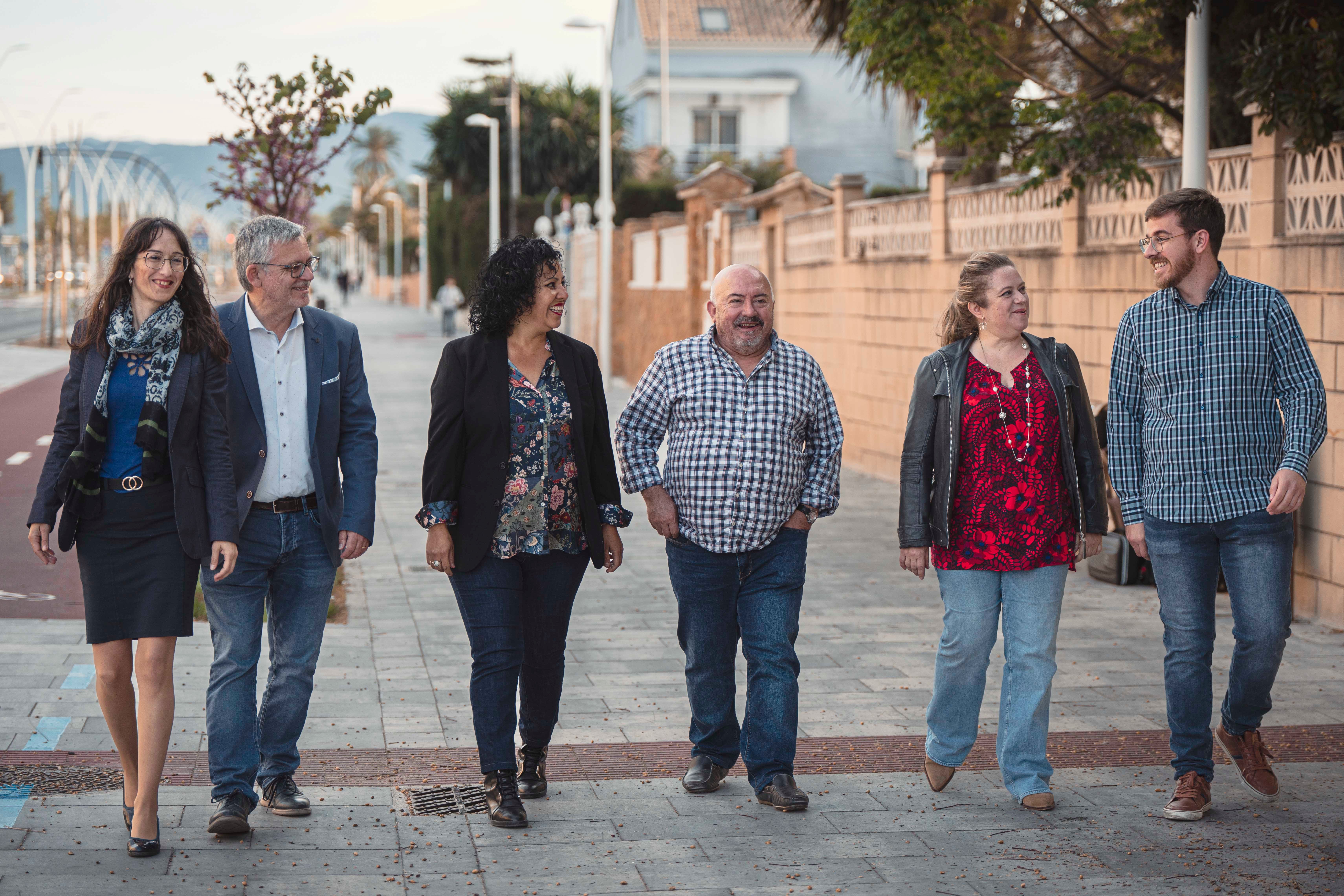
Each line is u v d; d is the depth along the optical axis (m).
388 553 9.84
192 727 5.49
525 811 4.61
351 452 4.59
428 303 69.50
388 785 4.91
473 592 4.61
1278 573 4.59
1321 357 7.46
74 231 55.25
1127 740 5.50
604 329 25.28
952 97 10.53
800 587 4.88
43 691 6.01
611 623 7.64
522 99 55.84
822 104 53.06
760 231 17.81
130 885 3.96
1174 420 4.64
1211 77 9.66
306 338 4.50
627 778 5.05
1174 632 4.68
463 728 5.60
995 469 4.68
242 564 4.39
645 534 10.78
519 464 4.57
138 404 4.12
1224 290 4.61
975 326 4.81
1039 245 10.70
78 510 4.09
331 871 4.11
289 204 9.05
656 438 4.90
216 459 4.20
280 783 4.60
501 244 4.62
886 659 6.83
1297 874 4.13
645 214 46.12
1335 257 7.30
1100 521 4.75
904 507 4.83
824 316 15.46
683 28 52.75
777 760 4.75
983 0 11.02
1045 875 4.13
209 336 4.20
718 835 4.46
